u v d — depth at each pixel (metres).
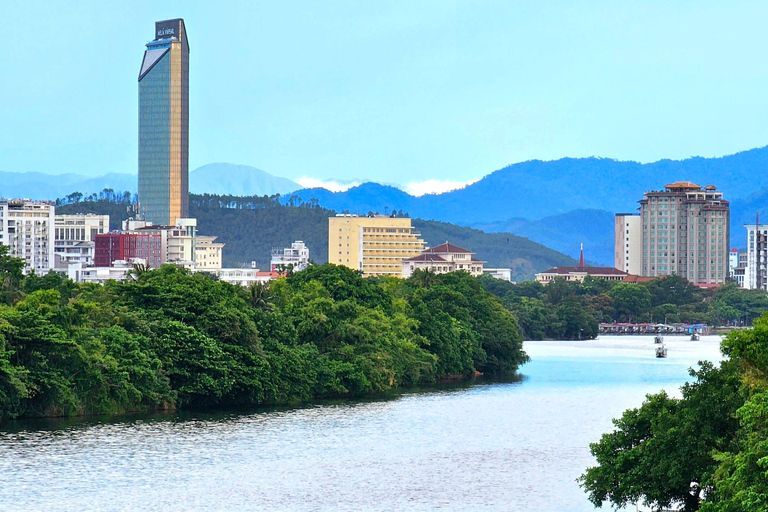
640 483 151.75
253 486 192.38
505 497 185.88
